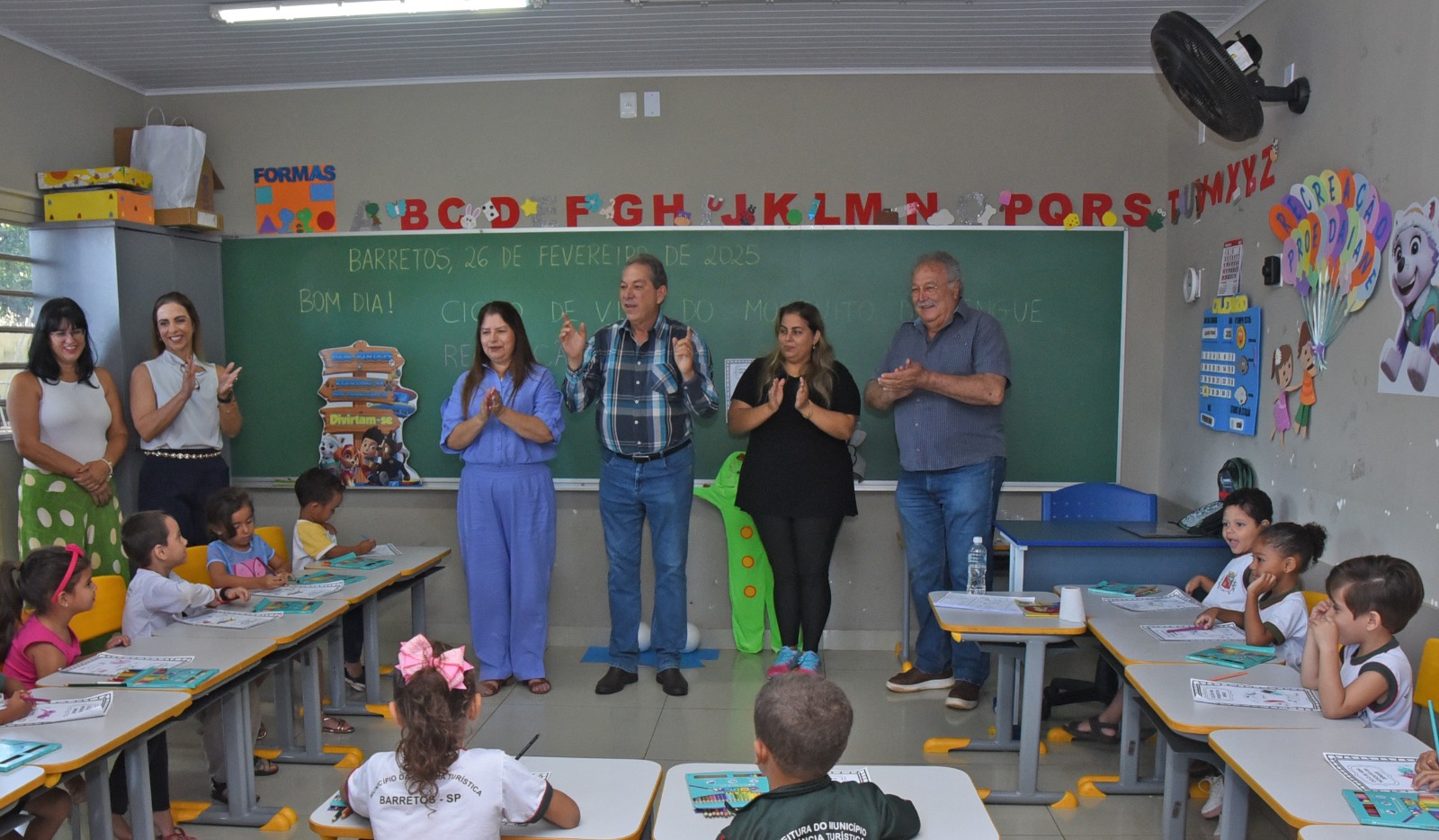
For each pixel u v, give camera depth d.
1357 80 2.64
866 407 4.05
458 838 1.46
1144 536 3.12
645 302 3.36
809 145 4.00
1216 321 3.50
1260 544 2.50
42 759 1.65
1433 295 2.28
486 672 3.62
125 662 2.20
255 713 3.06
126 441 3.49
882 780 1.67
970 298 3.99
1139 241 3.98
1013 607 2.73
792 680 1.41
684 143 4.03
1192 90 2.98
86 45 3.60
